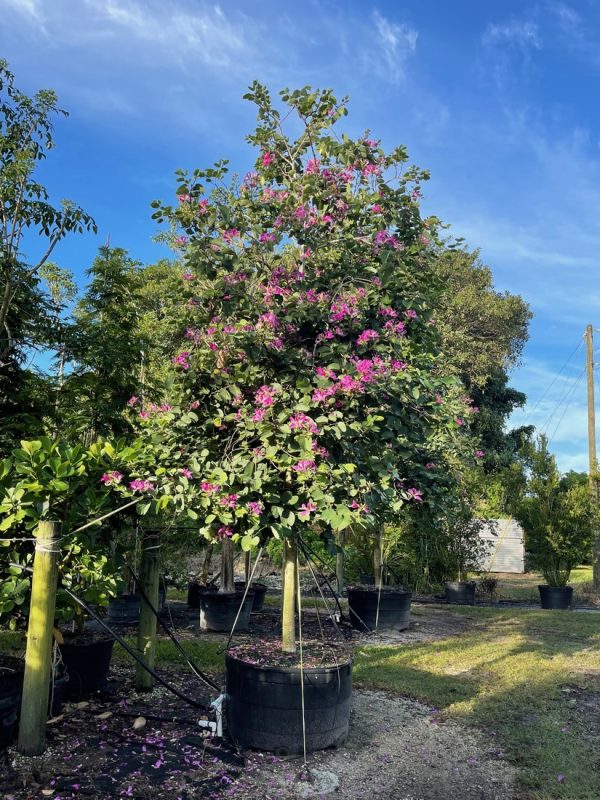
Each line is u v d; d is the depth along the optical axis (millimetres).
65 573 3598
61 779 2980
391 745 3662
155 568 4559
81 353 5621
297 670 3414
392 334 3570
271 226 3861
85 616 4828
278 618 8430
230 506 3250
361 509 3244
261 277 3717
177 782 3023
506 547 19000
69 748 3352
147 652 4461
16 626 3867
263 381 3572
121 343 5465
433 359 4180
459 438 6480
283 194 3922
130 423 5469
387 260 3619
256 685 3436
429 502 4699
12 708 3262
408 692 4754
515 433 23703
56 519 3562
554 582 11836
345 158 3850
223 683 4738
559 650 6676
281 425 3232
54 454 3553
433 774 3281
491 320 21016
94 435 5473
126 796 2859
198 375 3615
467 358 19234
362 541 9648
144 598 4488
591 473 12680
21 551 3586
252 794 2955
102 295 5703
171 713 4000
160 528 4754
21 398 5719
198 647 5996
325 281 3768
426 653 6328
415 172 3973
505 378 21984
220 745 3488
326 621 8234
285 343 3615
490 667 5703
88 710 4008
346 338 3627
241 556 11320
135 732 3643
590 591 13359
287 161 4129
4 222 5691
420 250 3904
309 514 3301
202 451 3412
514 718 4215
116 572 3865
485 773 3312
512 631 8070
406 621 7922
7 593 3340
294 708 3389
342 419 3336
